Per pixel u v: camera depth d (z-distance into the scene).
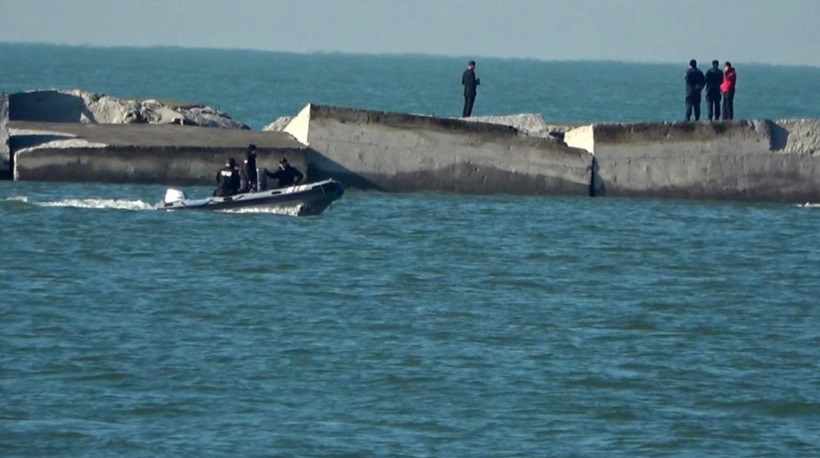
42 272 116.19
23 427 78.75
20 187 156.38
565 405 85.06
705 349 98.81
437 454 76.44
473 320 104.50
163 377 88.06
